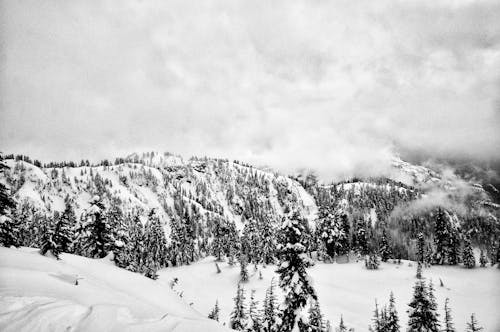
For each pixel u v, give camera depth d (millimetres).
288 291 23469
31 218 150250
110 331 9688
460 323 69438
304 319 22859
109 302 14039
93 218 51156
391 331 42312
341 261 120250
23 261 21781
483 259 113938
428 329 33406
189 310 30219
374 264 107188
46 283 15219
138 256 72250
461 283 95062
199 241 162250
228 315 68562
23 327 9227
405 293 84312
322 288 87125
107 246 51719
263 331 38906
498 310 73250
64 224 52438
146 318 11438
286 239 24250
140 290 30656
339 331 52469
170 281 88500
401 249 167625
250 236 122125
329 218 124688
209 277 98438
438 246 124062
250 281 91688
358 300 78875
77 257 37656
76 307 10953
